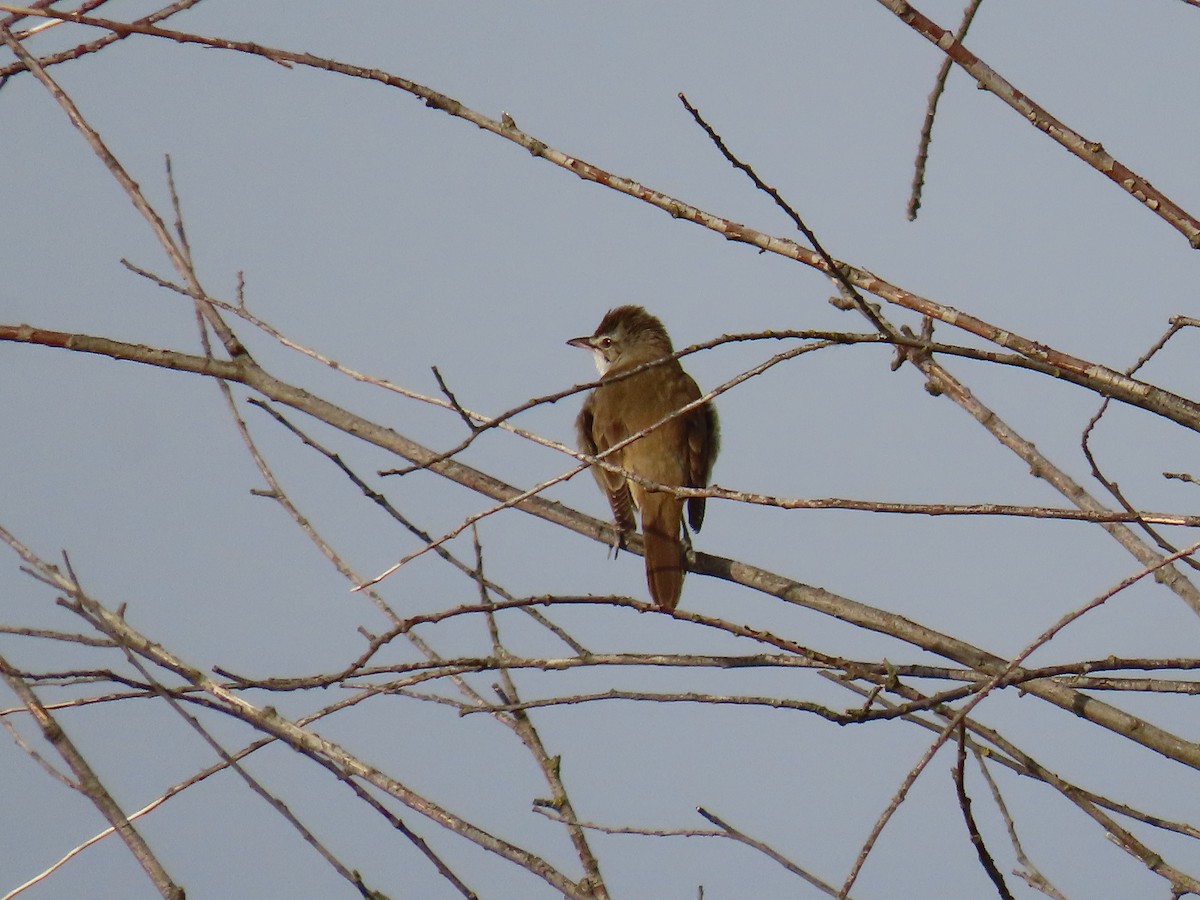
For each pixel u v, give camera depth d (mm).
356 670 8109
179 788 8016
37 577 7961
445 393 7945
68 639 8258
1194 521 7301
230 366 10641
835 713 7840
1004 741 8648
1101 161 8242
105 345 10508
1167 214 8102
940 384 10344
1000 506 7527
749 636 8266
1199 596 9227
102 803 7371
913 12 8539
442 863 8016
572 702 8188
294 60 8844
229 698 8180
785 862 8789
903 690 8320
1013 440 10102
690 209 8414
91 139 10234
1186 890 8016
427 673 8195
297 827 7641
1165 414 8062
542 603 8125
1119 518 7402
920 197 9391
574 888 8039
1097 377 8102
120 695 8180
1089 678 8992
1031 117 8344
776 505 7629
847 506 7582
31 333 10539
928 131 9156
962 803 7477
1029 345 8070
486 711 8305
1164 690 8812
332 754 8211
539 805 8898
